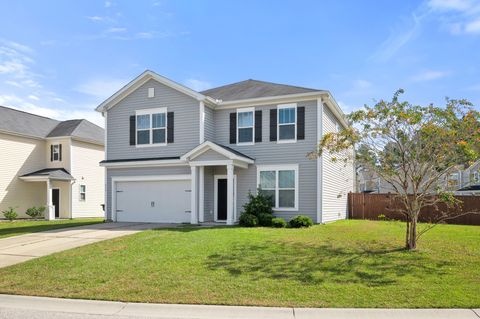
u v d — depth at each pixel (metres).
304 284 7.16
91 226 16.89
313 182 16.98
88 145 29.50
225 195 18.59
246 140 18.36
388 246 10.80
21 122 27.80
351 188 25.00
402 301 6.21
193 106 18.36
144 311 6.01
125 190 19.70
